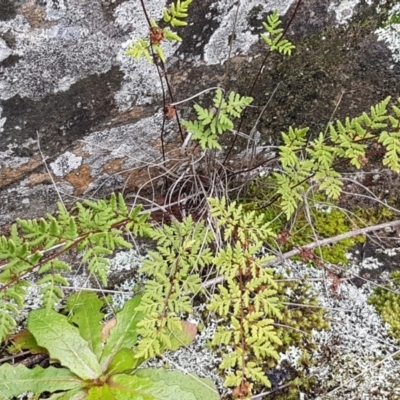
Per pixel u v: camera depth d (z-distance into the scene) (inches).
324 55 10.0
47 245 8.2
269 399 9.2
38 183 9.5
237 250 8.7
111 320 9.6
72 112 8.8
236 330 8.3
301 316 10.0
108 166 10.0
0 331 8.0
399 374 9.4
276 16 8.6
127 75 8.8
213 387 8.9
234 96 9.6
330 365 9.5
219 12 8.8
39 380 8.8
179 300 8.7
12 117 8.4
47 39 7.9
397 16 9.9
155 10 8.3
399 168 9.0
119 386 8.7
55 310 9.5
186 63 9.1
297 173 9.3
